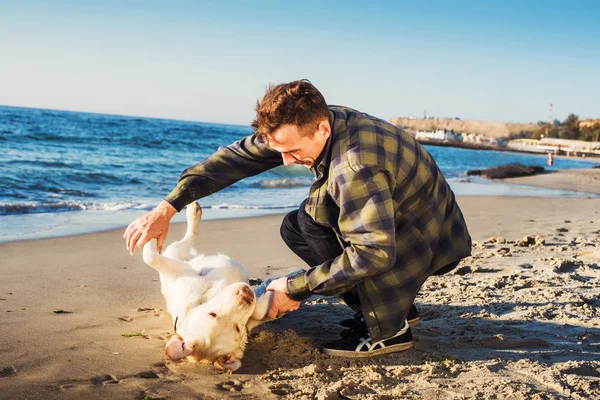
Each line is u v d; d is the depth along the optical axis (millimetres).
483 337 3398
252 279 4758
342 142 2674
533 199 12984
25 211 7699
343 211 2660
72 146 20141
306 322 3742
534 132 125938
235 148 3334
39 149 17656
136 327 3502
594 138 114125
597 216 9898
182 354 2812
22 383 2588
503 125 144750
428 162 2941
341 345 3154
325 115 2592
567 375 2893
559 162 47875
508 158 50188
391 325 2959
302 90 2555
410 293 2949
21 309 3635
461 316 3844
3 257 5012
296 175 16531
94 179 11414
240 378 2857
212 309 2979
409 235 2900
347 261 2705
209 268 3500
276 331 3541
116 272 4758
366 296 2945
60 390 2559
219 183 3348
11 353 2920
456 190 15227
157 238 3312
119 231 6684
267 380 2834
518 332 3537
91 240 6051
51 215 7523
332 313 3939
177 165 16469
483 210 10195
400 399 2625
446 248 3076
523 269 5133
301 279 2859
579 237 6988
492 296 4289
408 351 3215
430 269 3051
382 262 2631
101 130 31453
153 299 4098
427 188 2910
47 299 3900
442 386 2768
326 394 2600
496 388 2740
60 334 3264
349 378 2861
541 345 3363
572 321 3773
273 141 2619
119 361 2957
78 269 4770
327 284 2766
